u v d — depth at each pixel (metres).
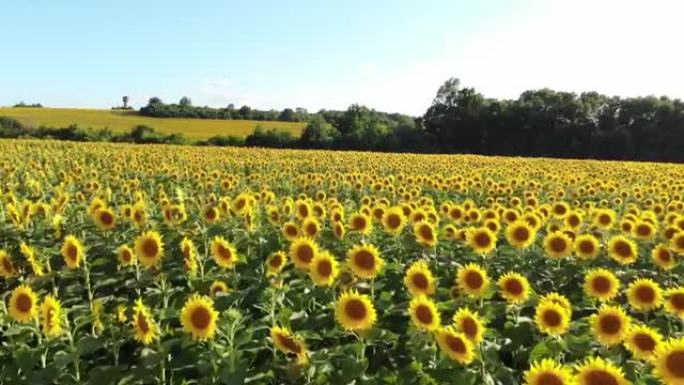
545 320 6.26
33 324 6.79
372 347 6.88
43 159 34.12
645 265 10.51
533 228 11.07
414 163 41.00
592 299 8.10
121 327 6.71
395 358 6.58
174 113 135.38
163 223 12.36
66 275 8.70
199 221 12.22
